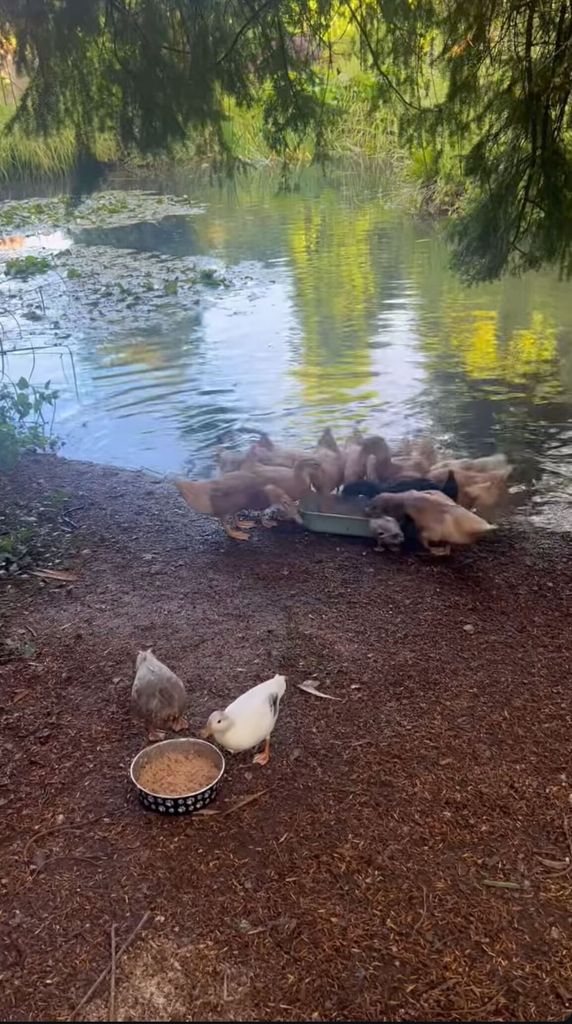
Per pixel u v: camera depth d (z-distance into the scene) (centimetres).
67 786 184
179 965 141
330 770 187
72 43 310
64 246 873
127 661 232
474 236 360
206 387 475
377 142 709
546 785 181
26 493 354
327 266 741
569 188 321
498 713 206
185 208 1058
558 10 303
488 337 545
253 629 247
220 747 194
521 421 414
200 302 644
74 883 158
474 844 166
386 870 159
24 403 429
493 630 244
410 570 284
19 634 247
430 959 142
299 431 411
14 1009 134
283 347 538
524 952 143
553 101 310
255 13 317
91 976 140
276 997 136
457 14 303
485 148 337
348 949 143
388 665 227
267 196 1102
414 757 190
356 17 321
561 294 633
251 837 168
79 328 591
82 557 297
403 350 525
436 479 325
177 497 350
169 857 163
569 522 318
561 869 160
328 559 294
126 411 446
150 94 324
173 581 279
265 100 345
